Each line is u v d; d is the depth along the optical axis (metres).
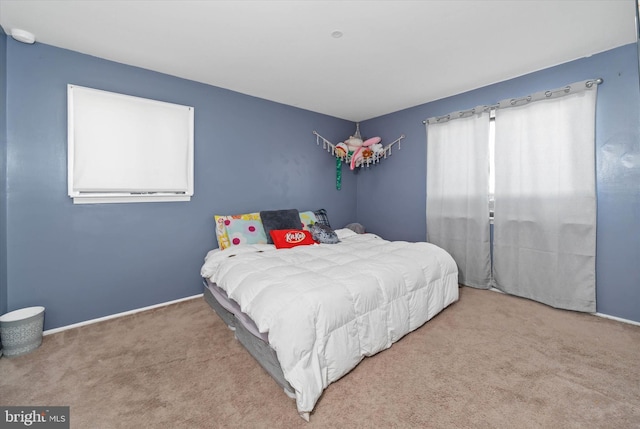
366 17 1.85
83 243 2.33
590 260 2.37
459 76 2.77
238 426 1.27
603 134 2.31
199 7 1.75
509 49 2.26
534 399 1.42
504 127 2.83
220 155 3.06
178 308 2.64
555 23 1.92
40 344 1.97
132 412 1.36
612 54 2.26
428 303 2.23
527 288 2.73
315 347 1.44
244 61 2.45
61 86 2.21
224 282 2.08
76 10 1.78
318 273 1.92
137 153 2.52
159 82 2.65
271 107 3.46
